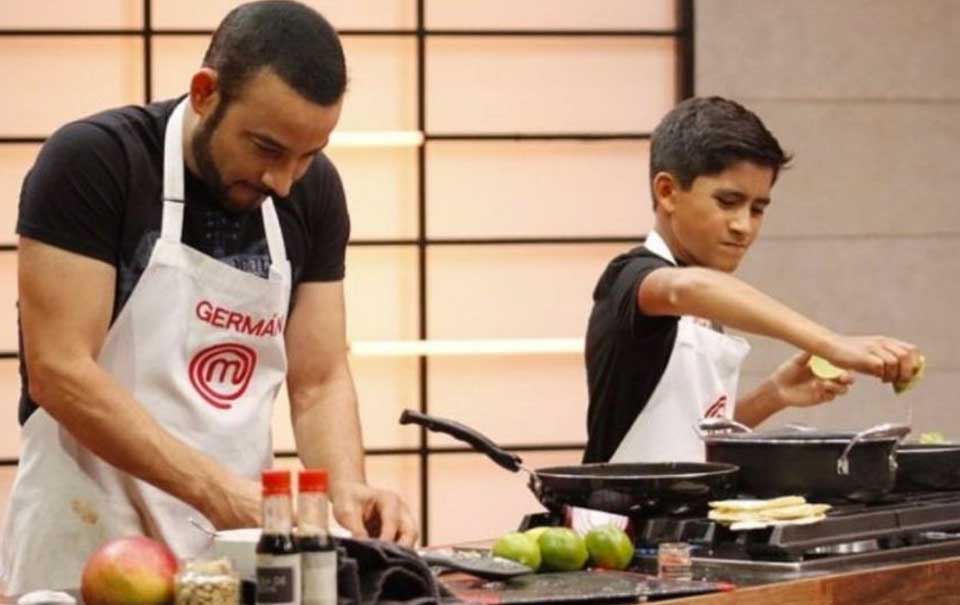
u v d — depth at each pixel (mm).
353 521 3275
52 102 7102
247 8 3293
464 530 7352
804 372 4355
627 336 4031
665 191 4219
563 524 3574
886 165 7535
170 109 3545
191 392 3574
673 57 7438
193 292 3541
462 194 7363
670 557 3229
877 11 7508
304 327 3791
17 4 7066
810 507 3482
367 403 7332
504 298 7383
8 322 7062
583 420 7434
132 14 7133
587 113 7406
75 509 3588
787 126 7469
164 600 2668
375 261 7336
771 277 7492
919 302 7566
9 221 7066
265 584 2549
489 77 7359
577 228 7406
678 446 4117
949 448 3984
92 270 3410
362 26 7289
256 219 3627
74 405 3365
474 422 7379
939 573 3396
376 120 7309
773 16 7438
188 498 3326
